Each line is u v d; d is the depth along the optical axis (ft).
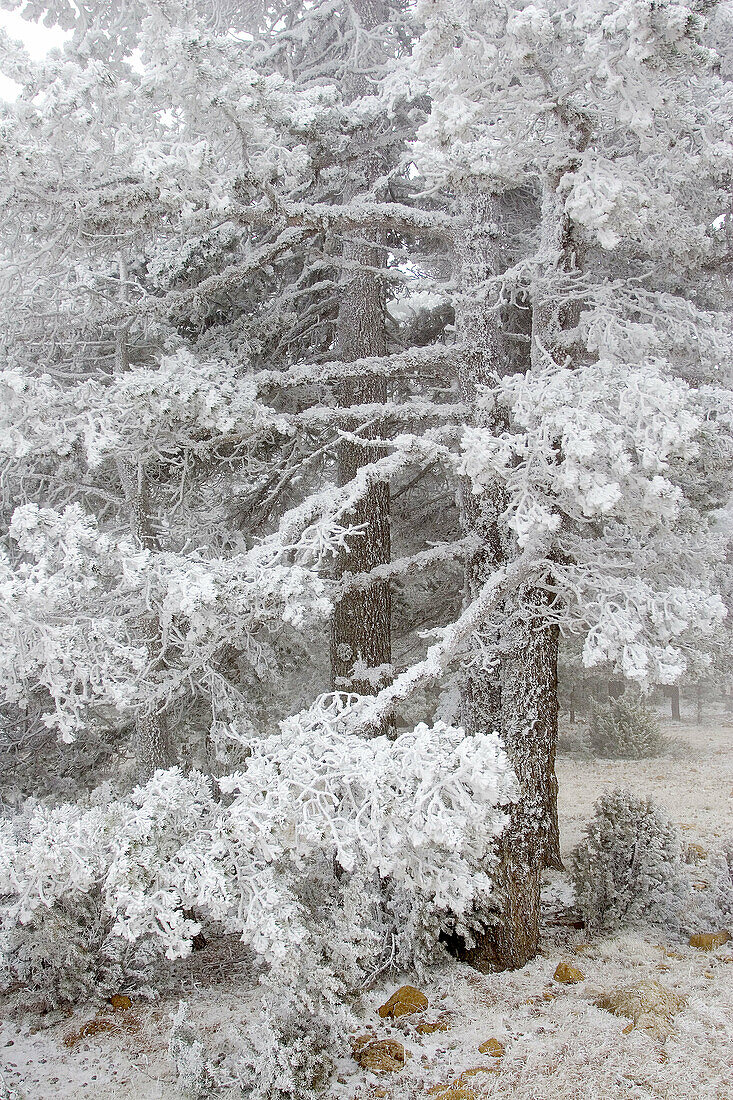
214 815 14.67
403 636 40.81
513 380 16.75
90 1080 18.20
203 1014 21.62
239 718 22.77
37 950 22.00
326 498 19.20
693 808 44.34
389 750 13.98
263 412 19.85
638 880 26.20
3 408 16.46
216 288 23.75
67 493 25.07
